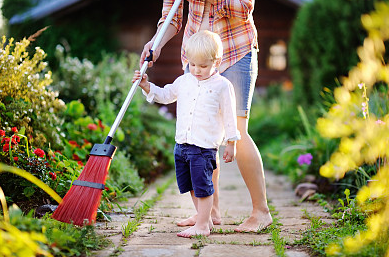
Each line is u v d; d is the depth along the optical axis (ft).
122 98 21.52
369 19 9.02
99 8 39.11
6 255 6.06
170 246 8.13
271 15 43.06
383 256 6.89
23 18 20.31
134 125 20.74
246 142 9.47
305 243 8.34
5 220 7.01
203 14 9.77
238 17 9.34
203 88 9.02
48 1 36.24
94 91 21.22
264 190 9.55
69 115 15.71
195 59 8.73
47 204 10.16
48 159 11.56
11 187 10.44
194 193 9.26
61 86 20.51
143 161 18.20
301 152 20.67
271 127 33.06
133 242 8.38
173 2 10.40
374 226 7.83
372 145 11.32
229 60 9.55
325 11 23.11
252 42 9.64
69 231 7.84
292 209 12.35
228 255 7.64
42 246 6.82
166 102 9.64
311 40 24.20
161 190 14.87
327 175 13.60
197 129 8.88
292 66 26.84
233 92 9.07
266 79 43.88
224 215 11.44
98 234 8.66
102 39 38.78
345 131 12.83
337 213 10.65
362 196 10.11
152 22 42.16
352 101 13.69
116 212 11.10
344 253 7.06
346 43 22.11
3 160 10.31
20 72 11.35
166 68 42.42
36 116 12.03
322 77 23.36
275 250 7.92
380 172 10.61
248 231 9.29
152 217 10.79
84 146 14.39
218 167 10.09
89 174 8.43
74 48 37.40
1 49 11.28
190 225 9.78
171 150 24.71
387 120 10.62
